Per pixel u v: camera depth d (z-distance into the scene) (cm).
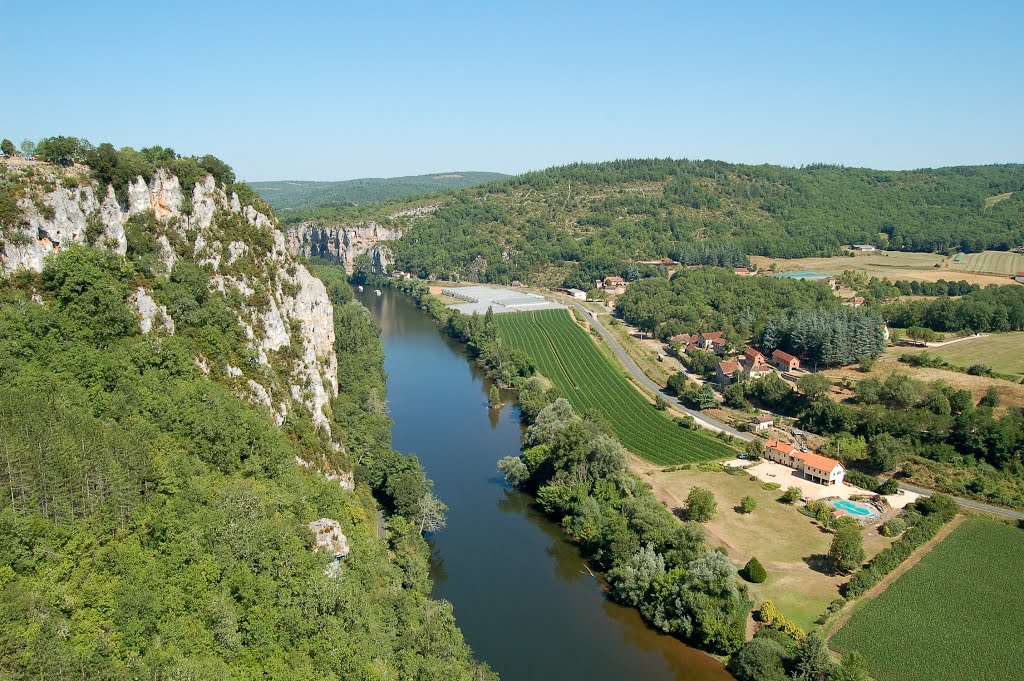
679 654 10319
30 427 7238
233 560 7788
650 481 15662
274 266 13700
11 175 9575
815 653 9188
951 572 11925
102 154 10656
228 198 13312
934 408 17338
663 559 11650
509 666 9981
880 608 10888
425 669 8219
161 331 10375
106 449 7581
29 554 6406
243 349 11550
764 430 18862
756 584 11606
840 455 16662
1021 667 9525
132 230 10894
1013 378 19200
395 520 12319
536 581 12144
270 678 7006
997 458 15525
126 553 7056
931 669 9506
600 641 10588
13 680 5344
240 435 9838
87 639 6056
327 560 8938
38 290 9312
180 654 6519
